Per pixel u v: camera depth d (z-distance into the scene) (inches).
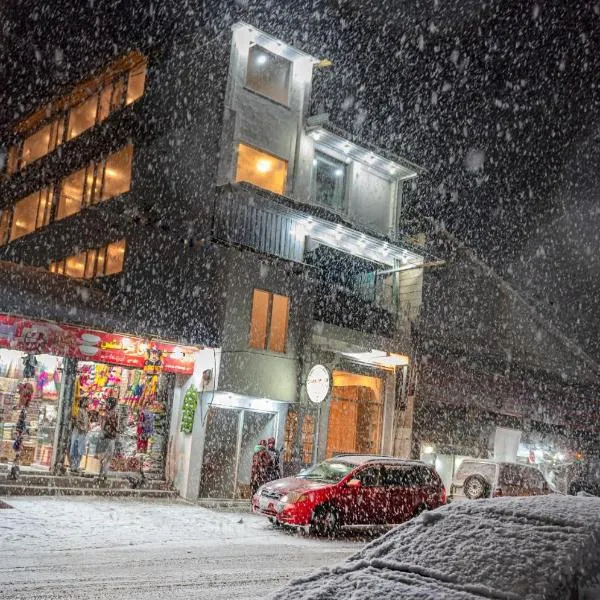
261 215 804.6
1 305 628.7
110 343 653.9
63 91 1026.1
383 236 887.7
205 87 837.2
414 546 144.7
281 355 750.5
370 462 598.5
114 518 516.4
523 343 1117.1
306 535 543.5
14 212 1091.9
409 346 922.7
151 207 826.2
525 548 129.8
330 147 919.0
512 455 1008.2
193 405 703.7
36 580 300.0
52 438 653.3
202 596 295.0
